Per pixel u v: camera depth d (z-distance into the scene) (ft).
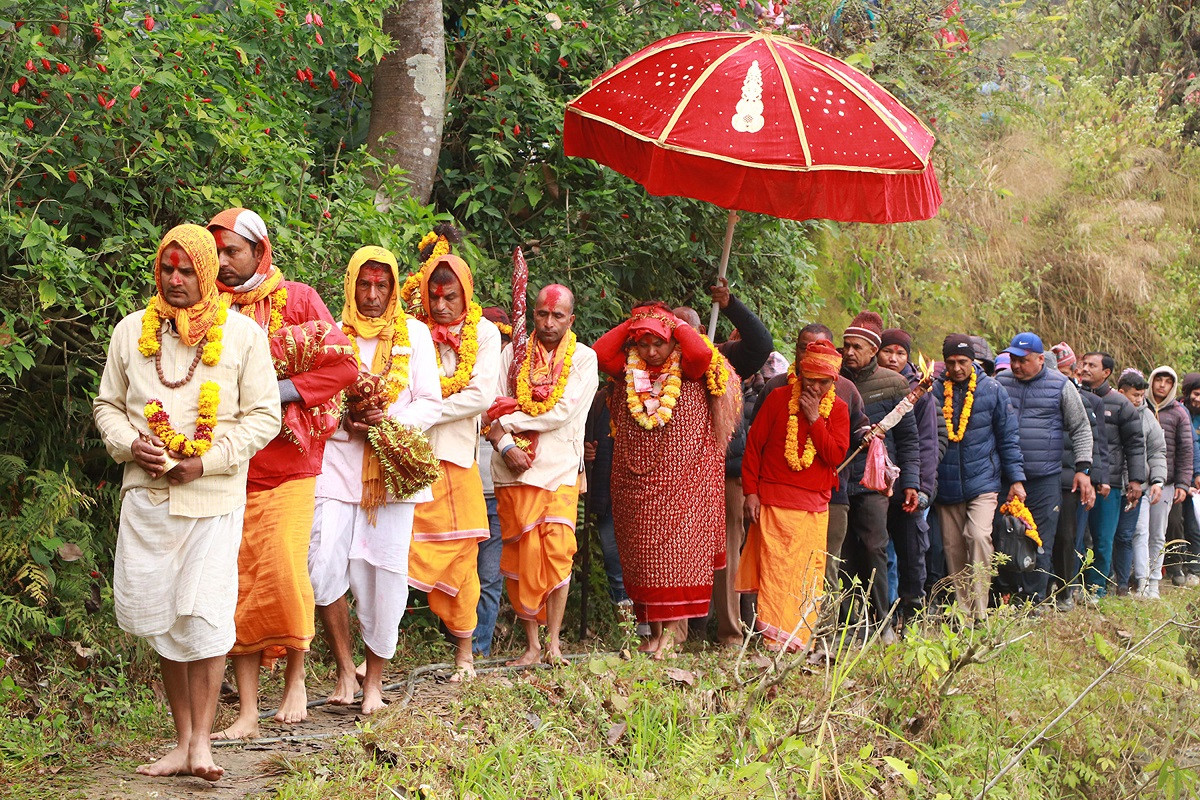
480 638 26.08
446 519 21.79
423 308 22.16
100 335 20.66
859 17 43.09
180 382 15.78
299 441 17.99
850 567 29.45
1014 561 33.24
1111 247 65.67
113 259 22.26
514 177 31.45
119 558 15.89
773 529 26.27
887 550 31.24
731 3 34.91
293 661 19.53
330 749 17.56
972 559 32.89
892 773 19.60
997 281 61.52
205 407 15.62
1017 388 36.55
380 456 19.61
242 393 16.21
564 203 32.32
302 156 24.23
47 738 18.11
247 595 18.03
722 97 24.11
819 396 26.00
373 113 29.68
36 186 21.40
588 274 31.91
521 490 23.50
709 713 19.74
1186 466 46.70
